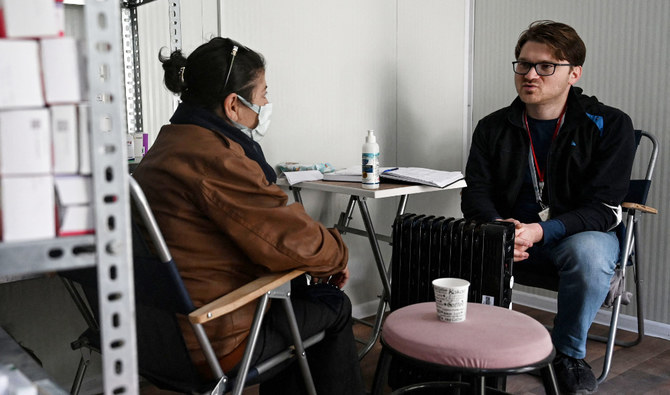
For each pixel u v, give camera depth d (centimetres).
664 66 249
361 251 287
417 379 191
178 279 108
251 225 122
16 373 70
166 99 216
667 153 252
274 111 248
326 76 264
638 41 256
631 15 257
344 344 151
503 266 171
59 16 65
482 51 314
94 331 143
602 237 208
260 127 159
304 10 253
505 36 302
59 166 66
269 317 135
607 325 276
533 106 228
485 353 117
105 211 68
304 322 139
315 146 264
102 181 68
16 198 64
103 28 66
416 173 223
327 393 150
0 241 64
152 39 210
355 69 274
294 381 153
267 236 123
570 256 203
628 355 240
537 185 230
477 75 318
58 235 67
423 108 304
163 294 112
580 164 222
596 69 272
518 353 118
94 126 67
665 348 247
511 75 301
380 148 288
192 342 124
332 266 134
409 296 195
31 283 196
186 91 143
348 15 269
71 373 207
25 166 64
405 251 194
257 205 126
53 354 203
